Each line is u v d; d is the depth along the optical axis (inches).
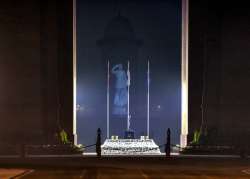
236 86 5329.7
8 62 5275.6
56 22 5310.0
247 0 5364.2
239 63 5349.4
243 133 5201.8
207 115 5290.4
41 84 5280.5
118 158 4552.2
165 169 3740.2
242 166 4037.9
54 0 5319.9
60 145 5044.3
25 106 5246.1
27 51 5285.4
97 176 3201.3
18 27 5280.5
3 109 5231.3
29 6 5285.4
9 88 5260.8
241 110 5305.1
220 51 5364.2
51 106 5260.8
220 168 3860.7
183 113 5615.2
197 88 5329.7
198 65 5339.6
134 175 3277.6
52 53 5310.0
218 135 5172.2
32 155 4884.4
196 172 3516.2
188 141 5211.6
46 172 3454.7
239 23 5364.2
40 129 5211.6
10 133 5147.6
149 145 5369.1
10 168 3784.5
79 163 4232.3
